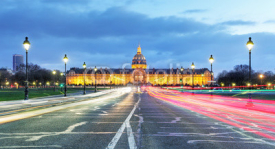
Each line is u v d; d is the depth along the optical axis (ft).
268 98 115.65
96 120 48.88
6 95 142.51
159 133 35.45
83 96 145.69
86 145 28.09
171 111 67.56
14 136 33.01
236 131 37.58
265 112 65.72
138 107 80.38
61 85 161.99
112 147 27.22
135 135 33.91
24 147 27.20
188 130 38.06
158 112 64.69
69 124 43.52
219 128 40.14
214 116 56.39
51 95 155.02
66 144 28.55
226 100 118.01
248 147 27.81
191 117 54.34
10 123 44.60
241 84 404.57
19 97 123.85
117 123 44.93
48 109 72.49
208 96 158.71
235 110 71.00
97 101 112.57
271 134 35.47
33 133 35.12
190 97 149.18
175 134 34.81
